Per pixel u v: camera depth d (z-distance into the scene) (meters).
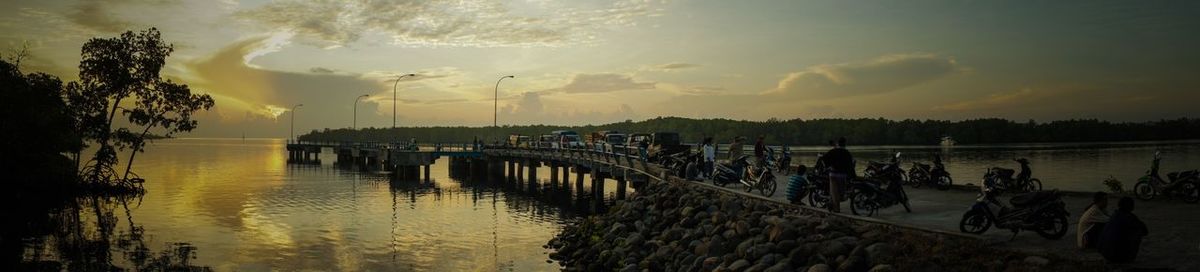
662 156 32.34
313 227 25.34
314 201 35.28
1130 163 79.50
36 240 22.28
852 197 14.89
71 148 36.19
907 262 10.44
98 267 18.14
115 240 22.16
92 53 36.59
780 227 13.41
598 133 50.69
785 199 18.03
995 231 12.44
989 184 18.44
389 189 43.88
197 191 40.72
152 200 35.00
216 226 25.47
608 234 20.30
